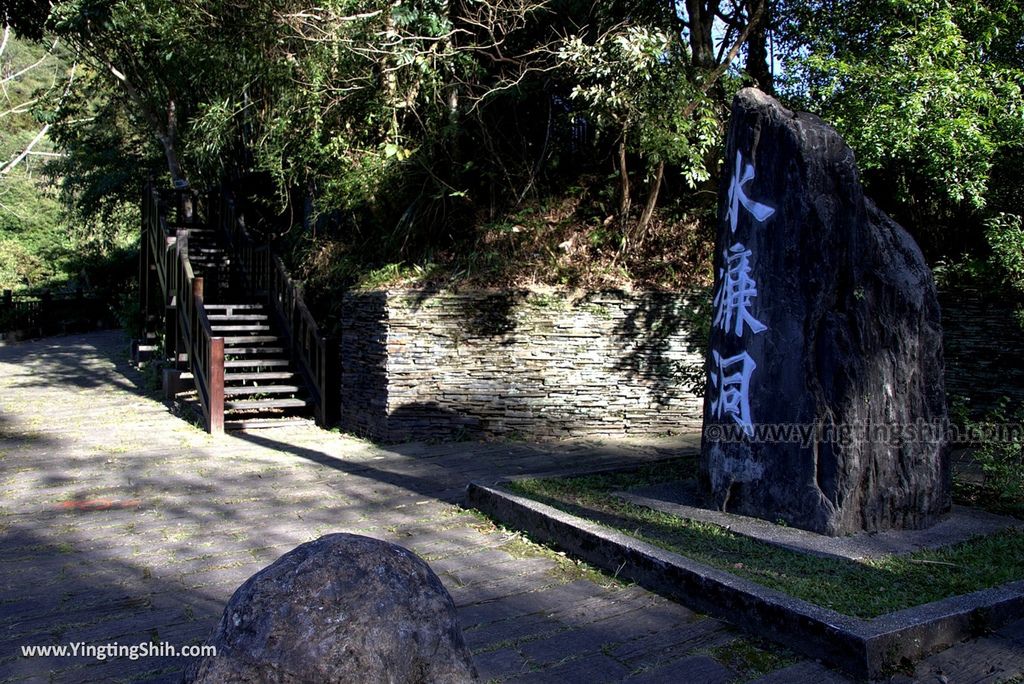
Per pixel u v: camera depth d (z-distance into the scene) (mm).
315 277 10531
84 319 23109
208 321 9273
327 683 1895
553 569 4363
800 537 4609
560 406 8508
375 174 9414
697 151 7824
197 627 3598
